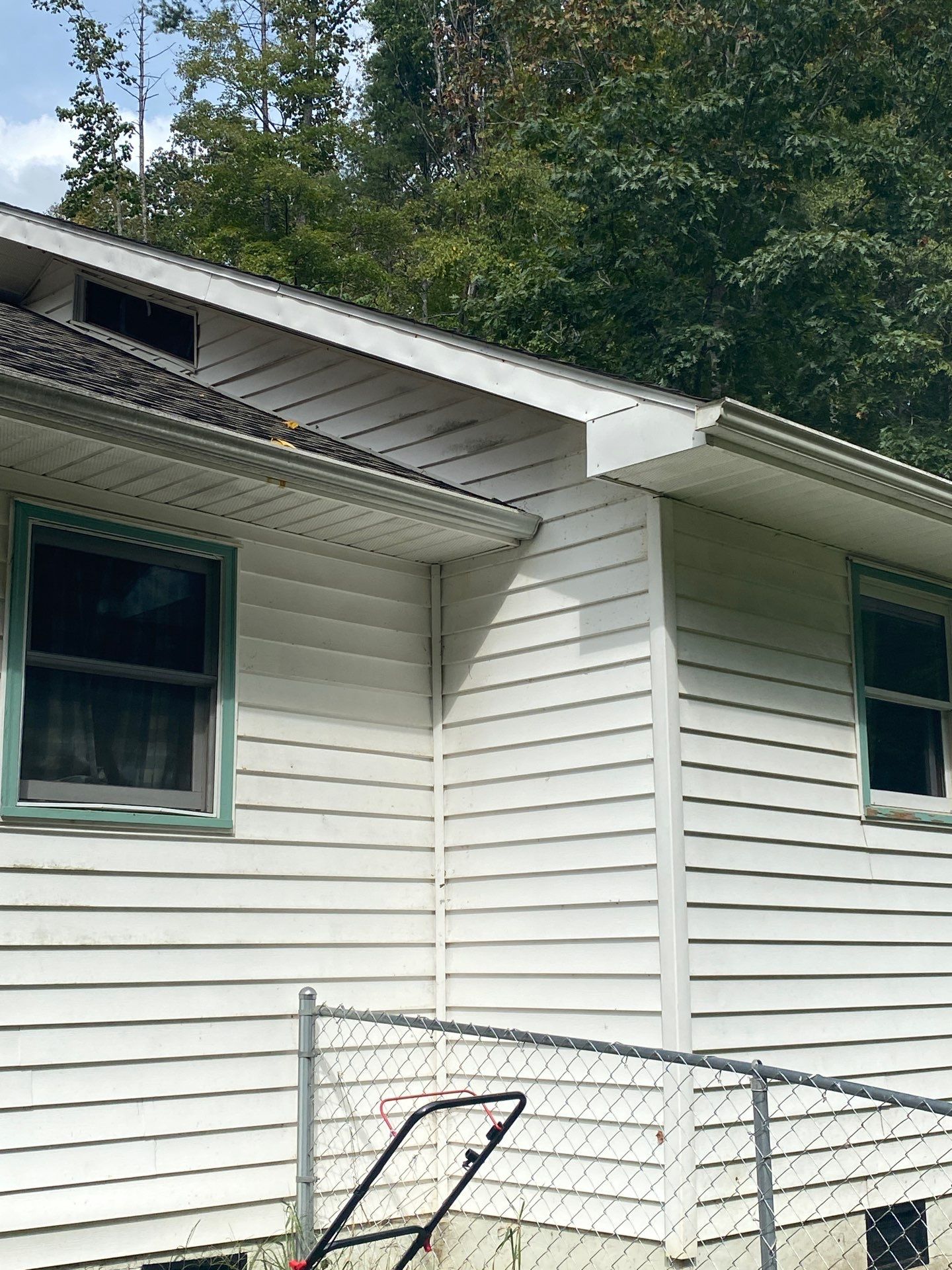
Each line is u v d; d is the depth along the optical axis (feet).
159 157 117.50
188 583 20.18
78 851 17.93
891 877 22.95
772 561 21.94
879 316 59.88
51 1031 17.22
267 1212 19.04
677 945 18.74
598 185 58.54
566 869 20.53
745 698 20.81
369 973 21.17
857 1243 20.66
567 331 64.34
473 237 84.17
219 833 19.60
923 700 24.75
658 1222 18.17
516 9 67.56
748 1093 19.30
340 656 21.84
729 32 60.64
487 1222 20.45
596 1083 19.44
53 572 18.57
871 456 19.13
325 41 123.75
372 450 25.27
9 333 22.89
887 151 60.90
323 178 99.76
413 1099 21.40
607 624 20.59
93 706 18.69
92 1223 17.19
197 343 29.84
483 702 22.39
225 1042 19.06
